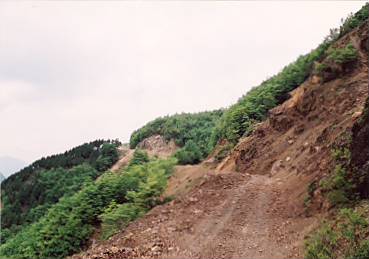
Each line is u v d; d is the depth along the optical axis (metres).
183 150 50.59
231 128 34.59
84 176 74.44
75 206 29.81
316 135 20.94
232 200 17.42
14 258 29.70
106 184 28.45
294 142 23.09
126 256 14.04
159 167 31.22
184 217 16.50
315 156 18.36
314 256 11.25
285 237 13.39
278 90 33.84
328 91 23.47
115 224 21.36
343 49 24.19
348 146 14.92
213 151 37.34
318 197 14.45
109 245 15.54
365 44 23.80
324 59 25.95
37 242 27.77
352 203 12.70
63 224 27.72
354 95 21.31
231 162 29.14
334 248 10.91
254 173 23.88
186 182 29.48
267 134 26.70
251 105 35.25
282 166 21.16
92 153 92.19
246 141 29.19
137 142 93.62
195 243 14.27
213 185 19.19
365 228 10.73
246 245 13.51
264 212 15.84
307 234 12.83
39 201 70.00
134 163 46.53
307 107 24.61
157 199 22.12
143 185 22.55
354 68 23.33
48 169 90.88
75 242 25.12
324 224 12.56
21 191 79.56
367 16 27.59
